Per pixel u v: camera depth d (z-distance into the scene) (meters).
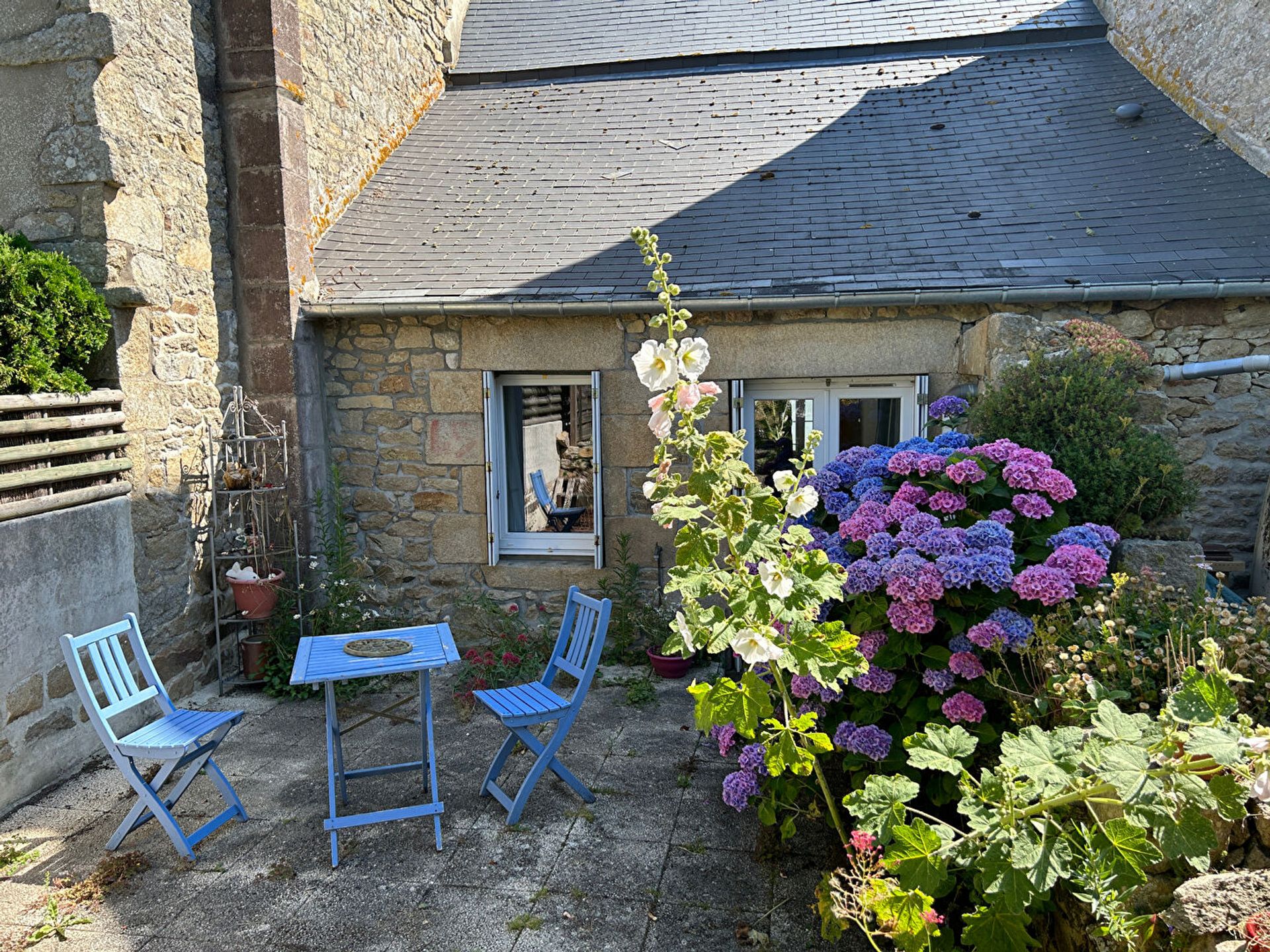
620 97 8.47
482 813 3.95
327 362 6.33
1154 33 7.46
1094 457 4.23
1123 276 5.23
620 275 5.93
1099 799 1.99
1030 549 3.52
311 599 6.04
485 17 9.81
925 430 5.68
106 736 3.51
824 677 2.44
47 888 3.39
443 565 6.39
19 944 3.04
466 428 6.22
